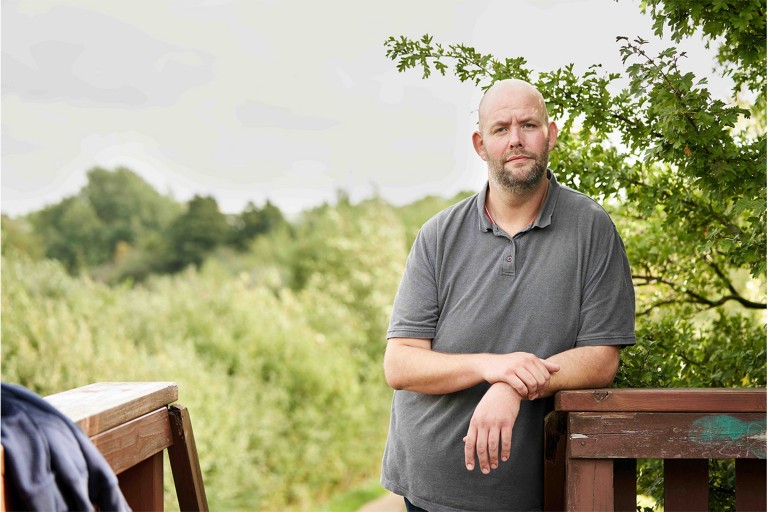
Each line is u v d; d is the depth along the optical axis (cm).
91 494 145
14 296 627
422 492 209
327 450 710
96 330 652
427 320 212
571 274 202
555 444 190
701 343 296
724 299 298
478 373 192
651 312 302
